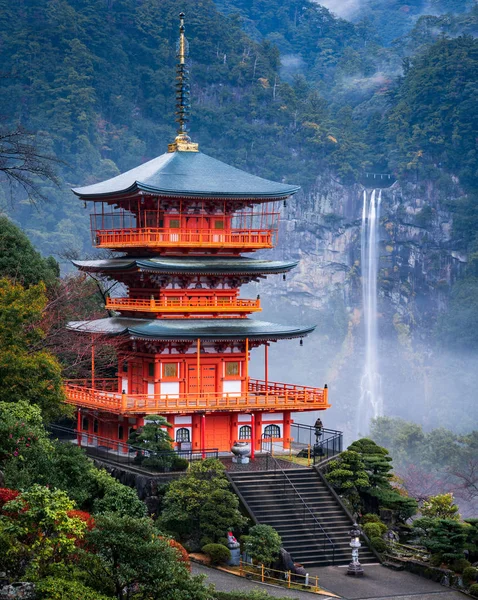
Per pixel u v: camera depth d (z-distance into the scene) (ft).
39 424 229.86
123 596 169.37
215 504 241.96
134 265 286.25
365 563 246.68
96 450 292.40
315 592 221.87
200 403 286.87
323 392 298.97
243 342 299.17
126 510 214.28
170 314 297.33
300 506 257.14
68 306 348.38
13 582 157.17
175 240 294.46
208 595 172.14
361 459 276.41
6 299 254.68
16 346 248.73
